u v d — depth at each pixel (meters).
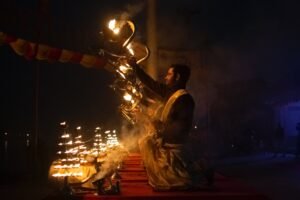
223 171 17.00
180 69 5.60
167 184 4.85
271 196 11.02
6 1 11.64
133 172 6.64
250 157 24.50
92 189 4.75
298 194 11.34
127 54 5.51
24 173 13.95
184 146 5.17
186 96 5.30
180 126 5.24
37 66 13.31
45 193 11.01
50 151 14.87
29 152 14.62
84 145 6.23
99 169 4.57
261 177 15.05
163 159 5.02
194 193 4.68
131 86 5.80
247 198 4.56
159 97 5.64
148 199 4.45
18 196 10.66
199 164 5.10
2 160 16.11
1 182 12.58
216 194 4.61
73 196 4.41
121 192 4.72
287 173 16.27
